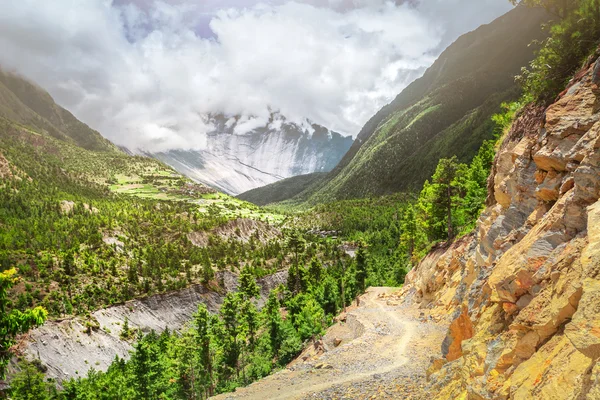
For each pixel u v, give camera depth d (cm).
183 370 5481
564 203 950
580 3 1903
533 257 905
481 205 4497
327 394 1930
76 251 13838
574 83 1508
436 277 3753
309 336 5944
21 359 7938
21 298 9831
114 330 10400
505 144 2409
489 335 1005
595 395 440
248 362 6266
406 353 2459
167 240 18000
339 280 8356
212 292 13338
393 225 16975
